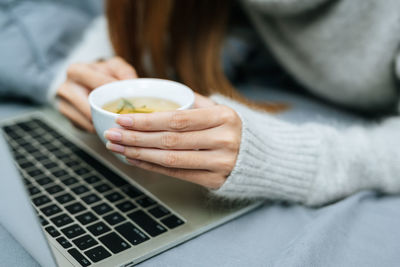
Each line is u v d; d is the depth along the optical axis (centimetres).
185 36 64
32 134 54
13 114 64
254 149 40
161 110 40
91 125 50
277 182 42
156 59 63
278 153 43
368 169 47
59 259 32
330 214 41
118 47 61
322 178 45
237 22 82
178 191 42
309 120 62
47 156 48
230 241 37
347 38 64
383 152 48
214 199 41
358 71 66
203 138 37
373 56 63
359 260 36
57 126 56
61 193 41
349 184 46
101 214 38
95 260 33
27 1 75
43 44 69
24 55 67
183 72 64
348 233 39
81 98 49
